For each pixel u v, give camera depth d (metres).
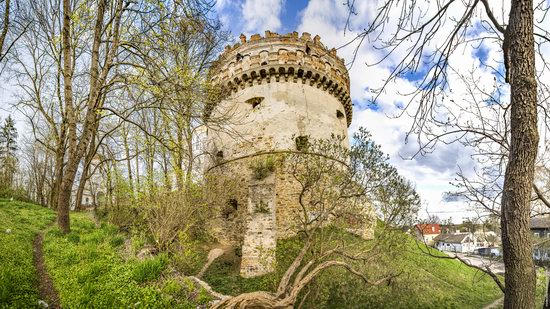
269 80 20.05
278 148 18.70
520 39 2.97
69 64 12.83
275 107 19.53
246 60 20.70
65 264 8.30
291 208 17.09
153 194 11.36
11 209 16.64
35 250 10.06
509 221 2.96
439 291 15.21
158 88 10.30
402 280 13.38
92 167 31.34
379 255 12.57
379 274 12.45
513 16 3.05
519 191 2.93
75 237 10.98
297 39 20.88
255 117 19.83
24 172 38.94
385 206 11.83
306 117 19.78
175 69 10.34
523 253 2.88
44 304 6.07
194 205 12.76
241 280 13.30
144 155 20.56
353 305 11.25
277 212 17.11
